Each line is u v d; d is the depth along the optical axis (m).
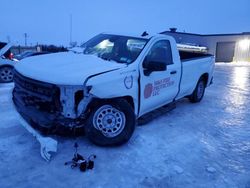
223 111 5.93
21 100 3.62
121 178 2.91
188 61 5.59
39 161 3.18
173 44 5.02
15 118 4.70
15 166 3.04
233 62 31.41
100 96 3.29
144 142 3.88
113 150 3.57
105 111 3.58
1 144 3.57
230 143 4.04
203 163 3.35
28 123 3.57
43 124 3.15
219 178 3.01
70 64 3.65
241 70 18.05
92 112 3.47
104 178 2.90
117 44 4.39
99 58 4.08
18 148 3.48
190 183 2.88
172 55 4.96
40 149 3.45
